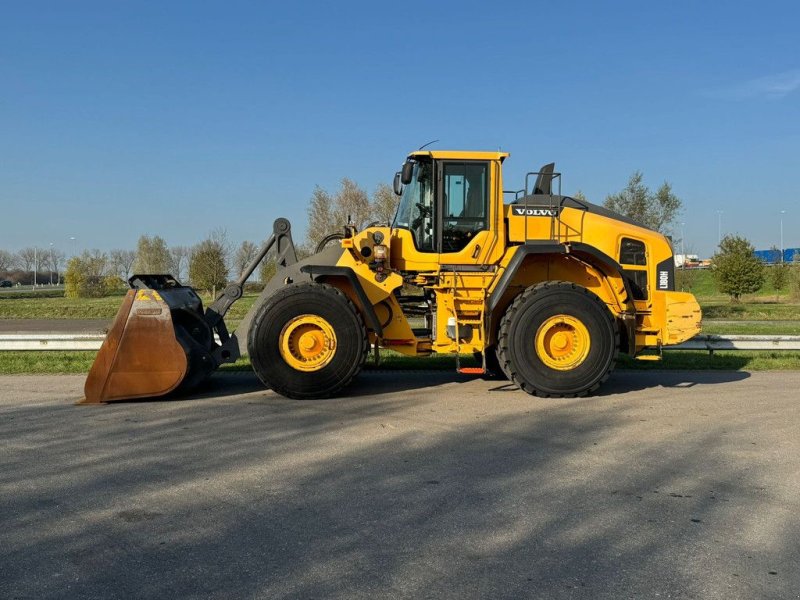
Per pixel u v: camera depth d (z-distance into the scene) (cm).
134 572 358
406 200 911
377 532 410
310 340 817
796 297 3600
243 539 400
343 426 683
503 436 641
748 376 1023
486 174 889
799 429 669
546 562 368
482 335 867
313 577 350
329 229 2694
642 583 344
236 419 718
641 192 2448
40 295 5269
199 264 3338
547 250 845
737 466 544
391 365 1126
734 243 3619
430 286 883
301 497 471
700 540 398
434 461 557
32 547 390
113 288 4869
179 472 529
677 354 1269
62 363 1138
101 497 473
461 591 335
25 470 536
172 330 809
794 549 385
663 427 678
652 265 909
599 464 549
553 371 830
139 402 816
